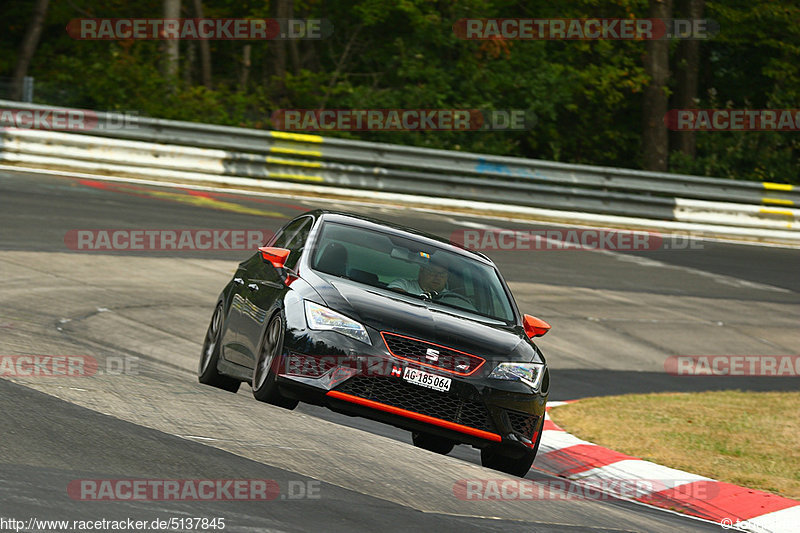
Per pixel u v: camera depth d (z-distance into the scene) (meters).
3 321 40.97
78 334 42.31
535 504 24.73
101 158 85.12
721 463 34.75
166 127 89.38
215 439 24.77
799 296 78.06
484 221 88.50
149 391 29.92
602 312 65.56
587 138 139.88
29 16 130.12
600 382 50.97
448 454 33.28
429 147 111.19
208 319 50.56
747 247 94.88
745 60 149.50
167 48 109.44
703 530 25.88
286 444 25.67
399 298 29.62
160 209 73.31
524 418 28.61
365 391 27.41
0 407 24.16
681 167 121.56
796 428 41.34
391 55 125.25
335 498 21.23
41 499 17.95
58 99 101.56
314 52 125.56
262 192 87.19
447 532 20.14
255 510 19.30
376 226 33.22
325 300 28.36
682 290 75.12
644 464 33.94
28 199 69.62
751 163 123.75
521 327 31.38
